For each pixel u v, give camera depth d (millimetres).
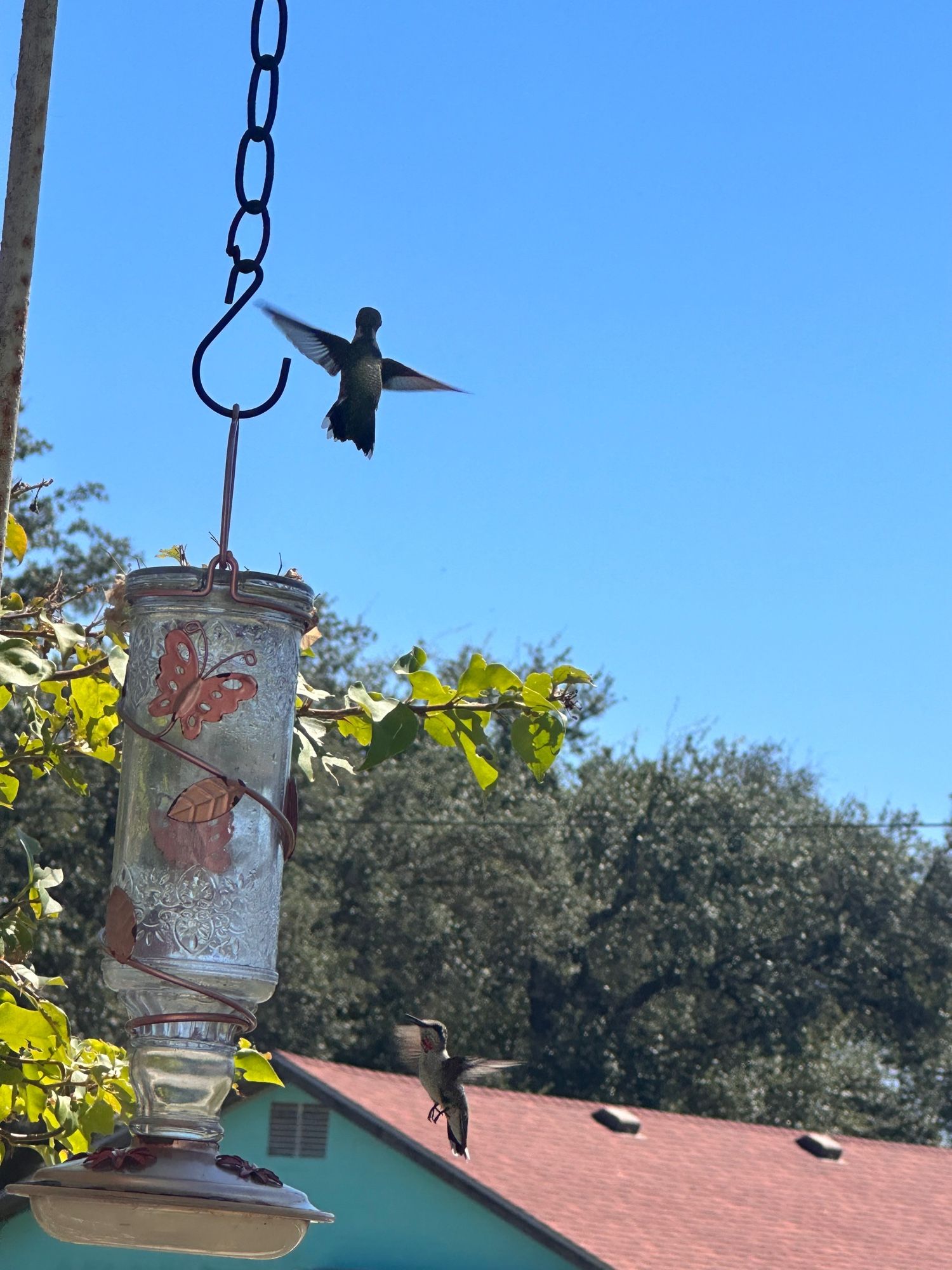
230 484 3578
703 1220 19703
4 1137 5586
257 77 3611
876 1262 19750
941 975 41656
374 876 36531
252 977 3508
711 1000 40531
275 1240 3271
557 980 39406
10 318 3969
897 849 42219
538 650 42062
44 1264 17188
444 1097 5859
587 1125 22359
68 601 5230
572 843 40594
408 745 4590
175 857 3506
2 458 3957
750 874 40812
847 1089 42000
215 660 3590
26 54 4039
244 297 3564
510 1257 18531
